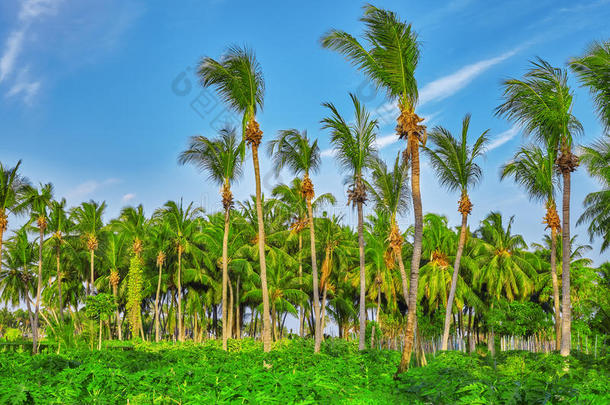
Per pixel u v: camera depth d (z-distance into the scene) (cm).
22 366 1185
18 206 2728
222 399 745
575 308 3731
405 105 1531
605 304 3738
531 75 1755
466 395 820
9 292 4100
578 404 705
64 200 3862
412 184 1530
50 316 4675
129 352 1781
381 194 2383
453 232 4206
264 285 1981
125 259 4619
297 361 1523
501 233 4256
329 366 1276
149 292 4297
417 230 1501
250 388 806
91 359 1736
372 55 1560
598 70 1497
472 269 4025
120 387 859
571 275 4050
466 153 2336
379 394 992
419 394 949
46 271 4431
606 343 3381
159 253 4028
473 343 4572
